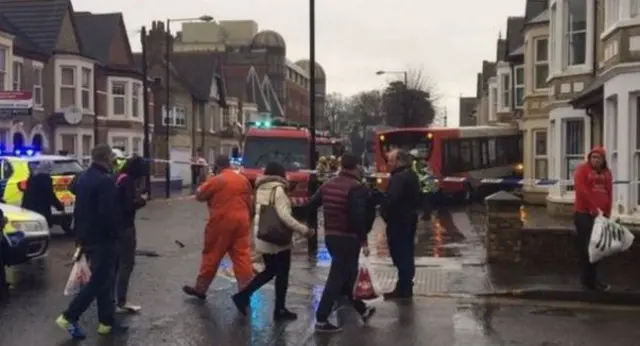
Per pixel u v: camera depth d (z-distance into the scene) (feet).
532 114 95.40
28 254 38.86
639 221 49.39
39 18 120.78
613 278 38.81
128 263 32.50
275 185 31.45
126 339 28.07
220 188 34.63
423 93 227.20
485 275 40.40
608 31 54.19
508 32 131.95
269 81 287.28
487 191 107.45
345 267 29.76
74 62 120.78
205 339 28.17
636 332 29.63
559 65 74.33
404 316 32.22
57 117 118.11
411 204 35.65
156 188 150.41
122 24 145.07
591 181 35.91
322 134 92.94
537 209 85.46
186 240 58.29
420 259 46.55
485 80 208.95
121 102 138.62
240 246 34.78
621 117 51.11
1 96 95.71
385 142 98.22
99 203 27.76
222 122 199.82
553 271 41.22
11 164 57.62
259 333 29.12
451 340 28.30
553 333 29.43
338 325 30.53
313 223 50.80
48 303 34.01
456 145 99.40
